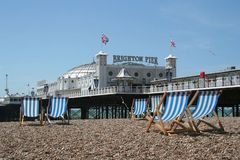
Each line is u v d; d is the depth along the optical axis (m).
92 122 22.83
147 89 45.34
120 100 47.19
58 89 91.00
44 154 9.12
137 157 8.40
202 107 13.30
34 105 21.12
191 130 13.08
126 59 68.88
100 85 64.81
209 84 35.00
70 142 11.56
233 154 8.49
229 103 43.22
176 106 13.16
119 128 16.70
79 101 60.28
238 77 31.45
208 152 8.84
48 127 18.72
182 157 8.25
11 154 9.22
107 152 9.20
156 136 12.68
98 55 65.69
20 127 18.98
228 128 15.45
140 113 24.66
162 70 68.50
